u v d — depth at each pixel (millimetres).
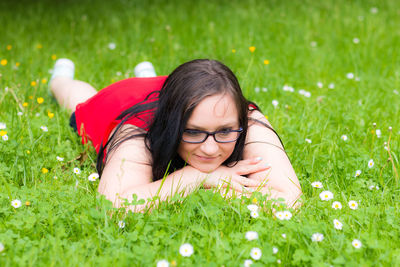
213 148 2455
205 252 2170
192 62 2502
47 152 3219
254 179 2752
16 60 5270
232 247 2246
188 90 2361
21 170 2883
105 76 4906
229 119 2414
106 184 2580
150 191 2527
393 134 3576
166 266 2023
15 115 3645
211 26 6527
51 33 6520
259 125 2971
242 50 5691
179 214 2404
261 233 2297
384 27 6852
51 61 5305
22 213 2398
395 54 5734
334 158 3238
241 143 2768
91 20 7285
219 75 2412
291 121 3863
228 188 2582
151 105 2818
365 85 4820
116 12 7734
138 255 2125
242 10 7836
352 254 2193
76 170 2861
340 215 2521
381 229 2447
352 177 3000
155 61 5324
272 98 4359
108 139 3008
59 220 2363
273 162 2787
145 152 2678
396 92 4469
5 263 2035
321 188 2861
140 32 6547
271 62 5379
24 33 6465
